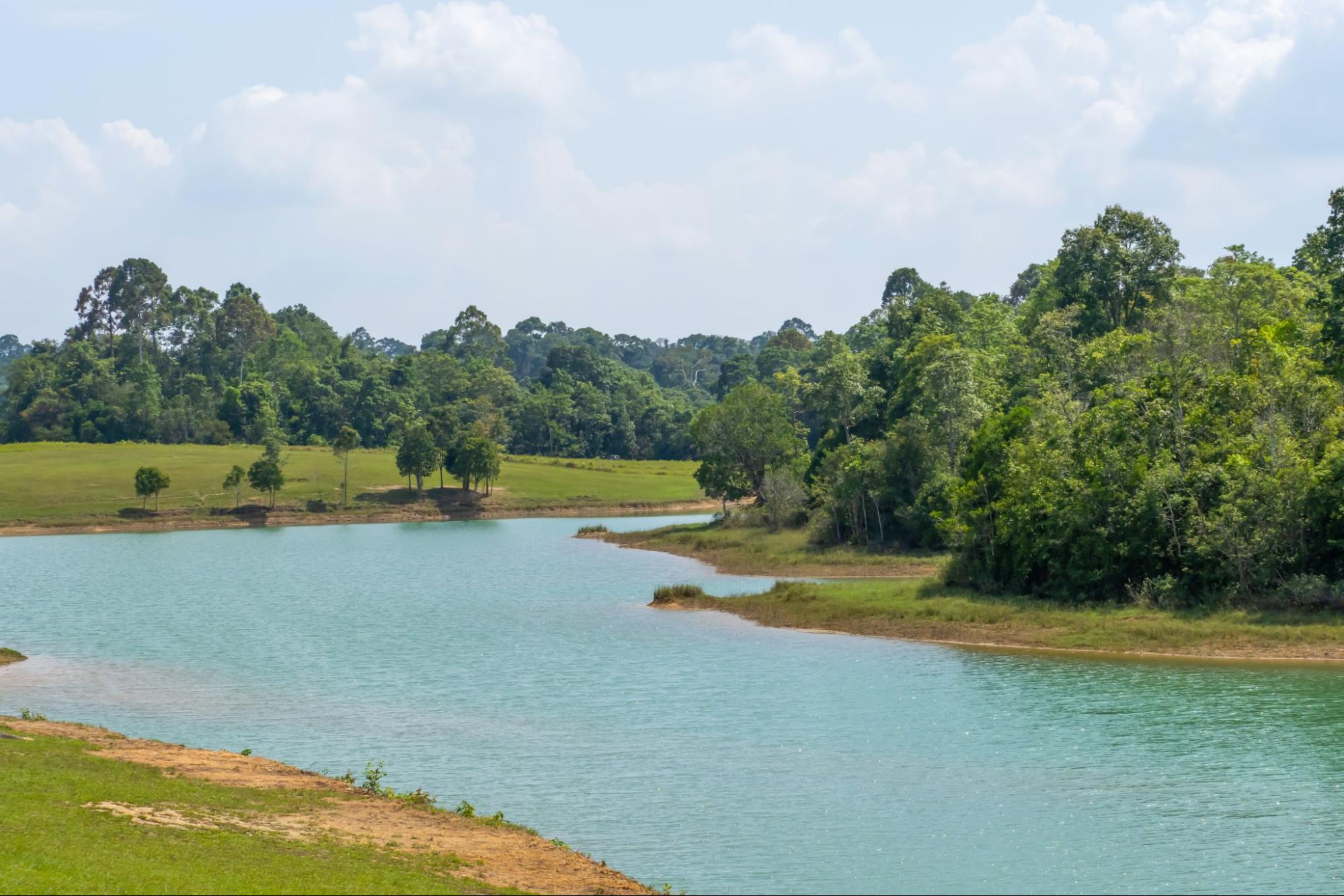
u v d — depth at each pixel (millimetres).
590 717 43000
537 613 72375
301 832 26859
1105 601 60812
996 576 66688
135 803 27703
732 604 70188
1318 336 79375
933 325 129250
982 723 40750
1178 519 60375
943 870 27578
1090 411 70438
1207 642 52719
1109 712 41875
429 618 71562
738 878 27156
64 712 45281
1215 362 84375
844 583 75438
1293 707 41906
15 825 24078
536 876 25156
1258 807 31531
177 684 51031
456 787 34375
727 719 42125
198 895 20516
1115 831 29969
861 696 45312
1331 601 54938
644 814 31734
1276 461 60062
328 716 44188
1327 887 26281
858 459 97812
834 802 32562
